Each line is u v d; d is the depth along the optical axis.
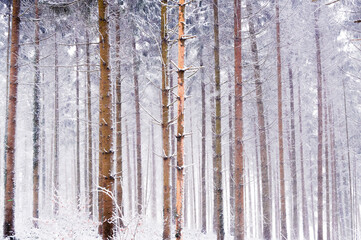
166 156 7.18
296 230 15.12
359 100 24.66
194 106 24.00
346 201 27.47
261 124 12.46
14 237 8.62
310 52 17.53
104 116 6.95
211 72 13.98
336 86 21.64
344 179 27.47
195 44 15.39
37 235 9.01
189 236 13.95
